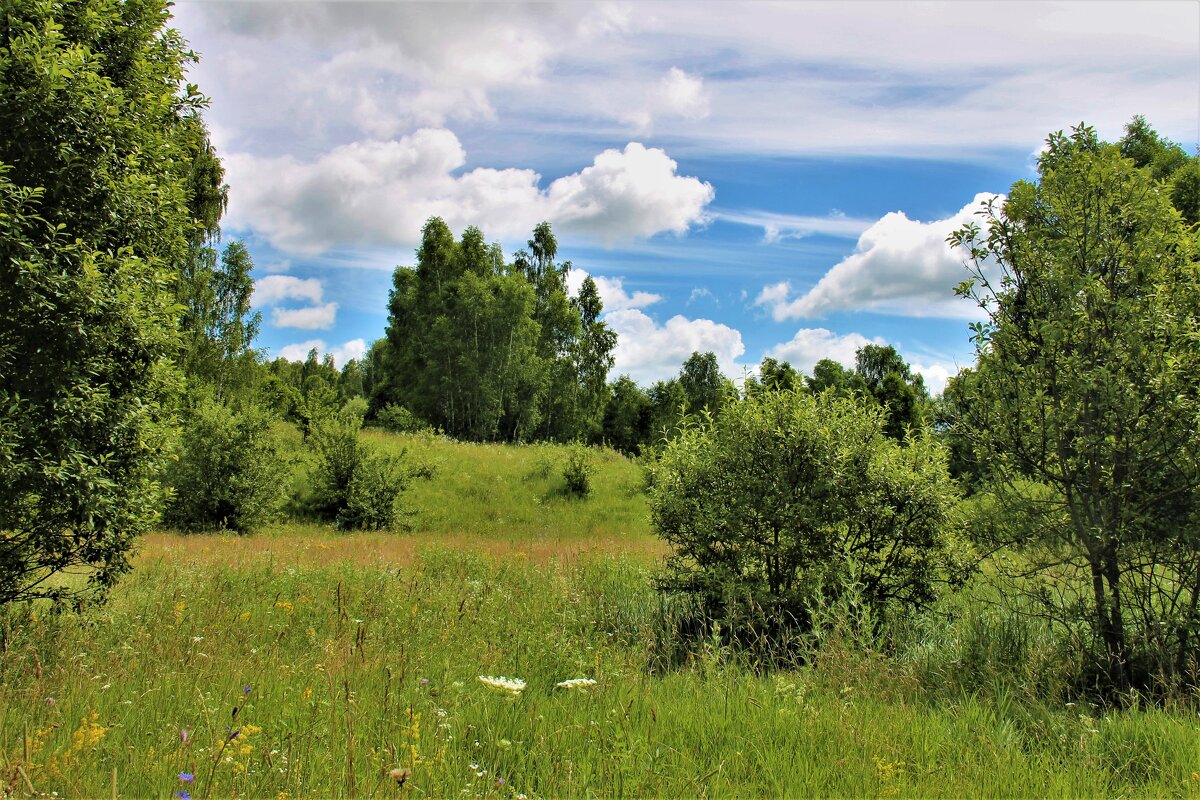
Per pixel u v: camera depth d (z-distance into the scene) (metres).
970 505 7.17
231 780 3.10
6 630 5.96
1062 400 5.94
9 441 5.63
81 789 2.98
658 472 9.78
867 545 8.54
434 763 3.43
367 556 14.85
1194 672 5.26
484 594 9.14
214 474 22.36
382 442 33.12
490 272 67.62
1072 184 6.14
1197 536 5.45
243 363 36.97
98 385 6.51
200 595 8.74
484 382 55.78
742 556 8.72
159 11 7.50
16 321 5.84
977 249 6.65
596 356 68.44
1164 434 5.59
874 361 68.12
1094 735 4.38
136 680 4.89
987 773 3.78
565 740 3.93
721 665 6.41
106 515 6.44
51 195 6.25
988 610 7.04
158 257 7.46
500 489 30.00
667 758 3.79
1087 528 5.73
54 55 5.95
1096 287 5.84
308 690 4.26
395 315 74.50
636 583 11.07
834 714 4.61
